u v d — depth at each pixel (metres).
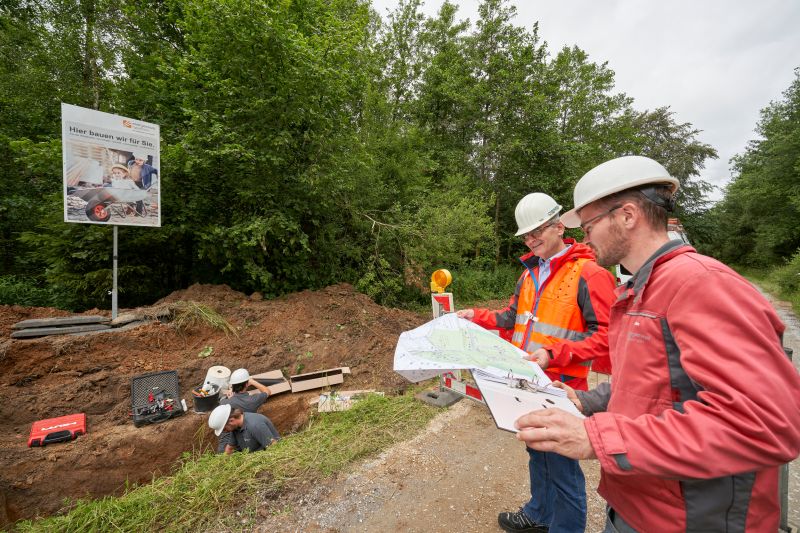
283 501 2.53
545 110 14.88
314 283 8.11
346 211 8.89
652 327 1.00
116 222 5.14
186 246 7.57
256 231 6.26
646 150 30.42
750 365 0.76
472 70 16.02
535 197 2.36
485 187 16.06
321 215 8.02
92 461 3.57
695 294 0.88
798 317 10.12
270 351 5.42
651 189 1.10
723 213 35.19
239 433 3.62
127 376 4.44
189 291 6.58
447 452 3.21
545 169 16.30
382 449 3.23
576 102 19.61
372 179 9.16
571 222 1.74
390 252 9.50
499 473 2.94
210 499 2.49
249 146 6.39
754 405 0.73
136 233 6.55
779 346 0.80
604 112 20.91
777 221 24.70
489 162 16.12
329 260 8.55
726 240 33.28
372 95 10.80
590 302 2.04
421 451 3.22
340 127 7.51
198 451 4.13
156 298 7.57
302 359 5.42
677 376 0.95
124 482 3.68
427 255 9.41
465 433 3.53
